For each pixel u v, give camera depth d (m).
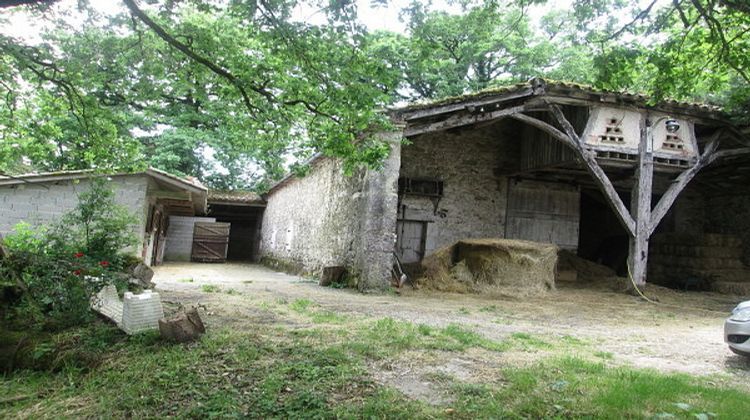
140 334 4.41
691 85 6.61
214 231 20.16
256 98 6.64
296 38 5.35
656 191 15.28
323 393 3.24
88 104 6.80
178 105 19.72
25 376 3.68
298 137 7.47
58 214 9.13
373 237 9.59
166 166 18.69
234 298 7.46
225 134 19.30
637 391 3.35
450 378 3.66
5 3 4.40
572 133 10.49
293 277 13.58
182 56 6.37
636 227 10.77
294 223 16.27
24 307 4.51
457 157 13.41
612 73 5.91
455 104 9.95
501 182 13.77
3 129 7.43
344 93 5.88
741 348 4.55
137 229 9.43
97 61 6.29
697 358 4.93
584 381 3.64
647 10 5.38
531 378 3.62
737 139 11.45
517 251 10.46
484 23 6.45
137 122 18.16
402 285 10.41
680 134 11.11
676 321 7.71
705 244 13.81
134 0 5.21
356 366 3.81
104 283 5.28
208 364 3.76
